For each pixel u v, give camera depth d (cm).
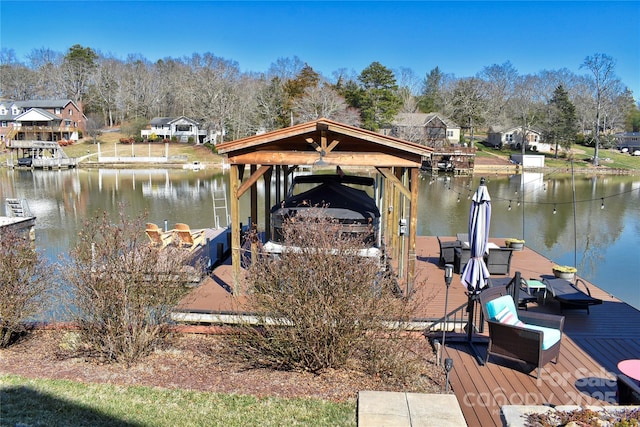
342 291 517
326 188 920
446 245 1000
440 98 6781
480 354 589
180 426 423
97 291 552
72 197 2717
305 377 525
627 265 1438
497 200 2767
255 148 750
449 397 476
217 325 687
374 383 513
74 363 556
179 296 619
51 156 5056
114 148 5478
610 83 4909
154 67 8388
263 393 487
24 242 648
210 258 995
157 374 529
